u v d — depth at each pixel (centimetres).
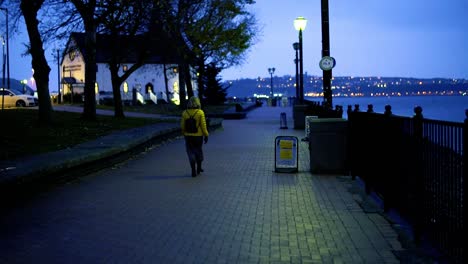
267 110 6519
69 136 1906
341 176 1320
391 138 870
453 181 569
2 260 645
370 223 823
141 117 3519
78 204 983
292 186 1179
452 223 577
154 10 2952
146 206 966
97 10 2712
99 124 2495
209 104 7144
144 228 804
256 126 3447
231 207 957
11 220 855
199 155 1359
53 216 884
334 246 700
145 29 3189
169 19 3188
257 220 855
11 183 980
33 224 829
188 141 1345
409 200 771
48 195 1073
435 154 633
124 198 1043
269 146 2105
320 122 1352
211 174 1364
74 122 2494
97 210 931
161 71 9444
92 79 2712
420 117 718
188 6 3394
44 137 1820
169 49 3544
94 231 786
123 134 1995
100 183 1223
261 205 973
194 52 4147
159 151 1928
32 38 2288
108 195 1074
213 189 1144
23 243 721
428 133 662
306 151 1898
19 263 634
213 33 4141
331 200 1015
